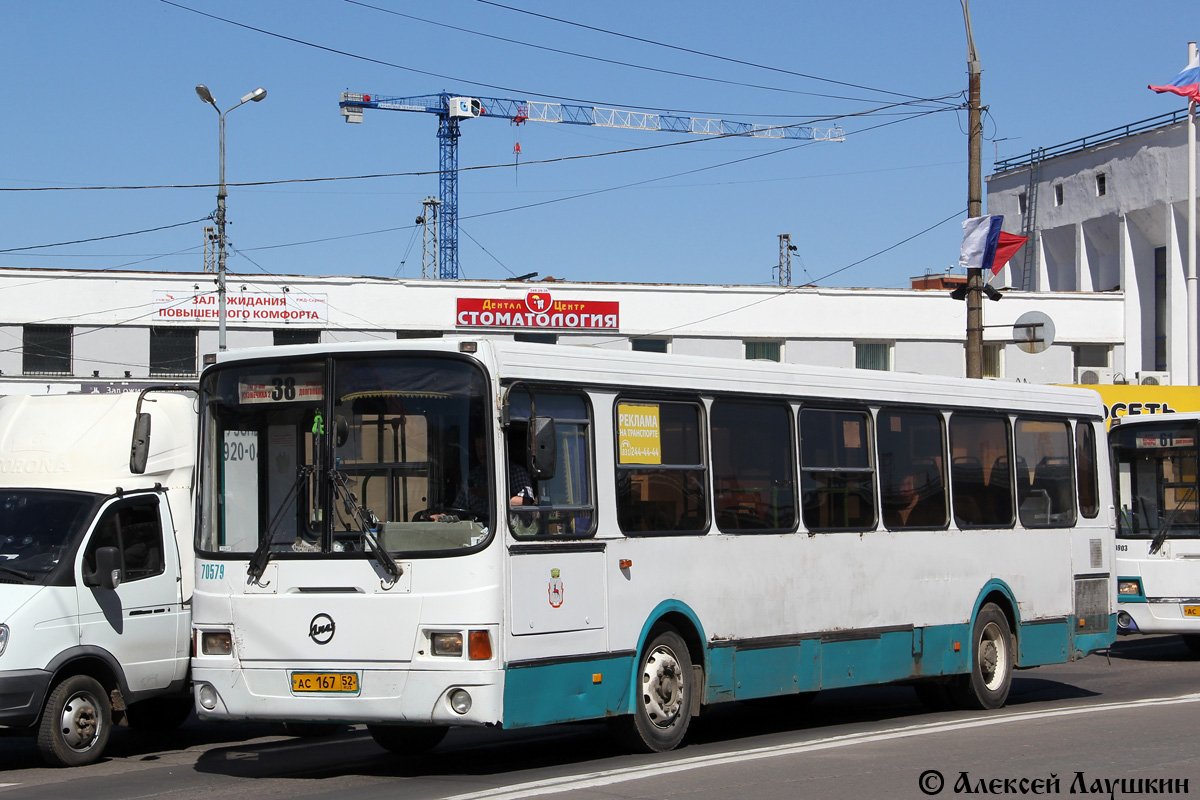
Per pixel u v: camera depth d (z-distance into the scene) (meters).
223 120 34.19
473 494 8.66
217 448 9.45
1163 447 17.98
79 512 10.79
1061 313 48.69
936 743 10.36
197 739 12.26
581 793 8.20
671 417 10.30
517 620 8.65
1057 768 9.13
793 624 11.12
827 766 9.22
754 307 44.97
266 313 41.25
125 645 10.78
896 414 12.50
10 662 9.88
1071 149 55.19
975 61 21.91
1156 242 50.28
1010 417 13.87
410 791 8.60
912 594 12.38
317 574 8.88
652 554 9.89
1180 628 17.59
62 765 10.23
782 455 11.29
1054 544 14.23
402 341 9.01
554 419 9.27
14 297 39.84
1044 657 13.96
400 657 8.56
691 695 10.23
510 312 42.84
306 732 12.50
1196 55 34.94
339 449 8.99
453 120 88.69
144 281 40.69
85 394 11.95
